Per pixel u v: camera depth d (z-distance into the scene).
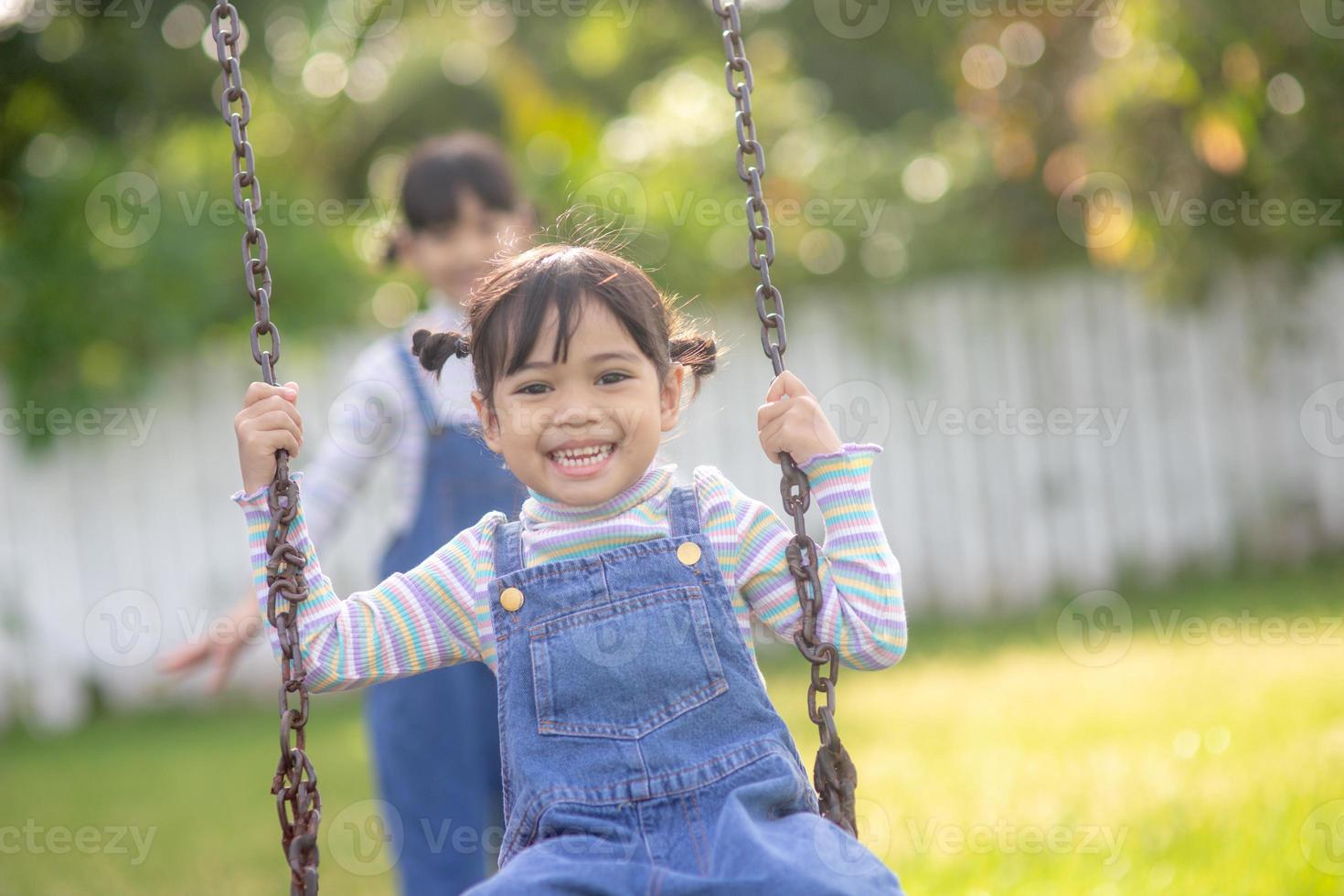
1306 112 7.65
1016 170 8.27
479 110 10.45
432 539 3.27
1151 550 8.09
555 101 9.81
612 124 9.66
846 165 8.36
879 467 7.91
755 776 2.15
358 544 7.46
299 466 7.43
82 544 7.29
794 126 8.91
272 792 2.12
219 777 5.64
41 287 7.16
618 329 2.27
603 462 2.27
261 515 2.28
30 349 7.19
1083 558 8.05
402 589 2.32
